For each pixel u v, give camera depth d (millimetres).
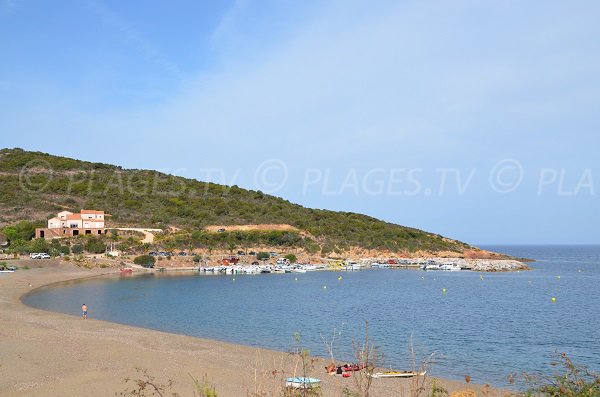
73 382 19656
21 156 142000
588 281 84750
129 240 100188
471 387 21328
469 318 43281
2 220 101000
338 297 59031
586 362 27312
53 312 42250
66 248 91375
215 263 100125
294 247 115188
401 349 30188
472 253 135250
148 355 25484
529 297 60281
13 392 18125
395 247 126500
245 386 19688
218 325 38812
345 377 21844
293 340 32531
